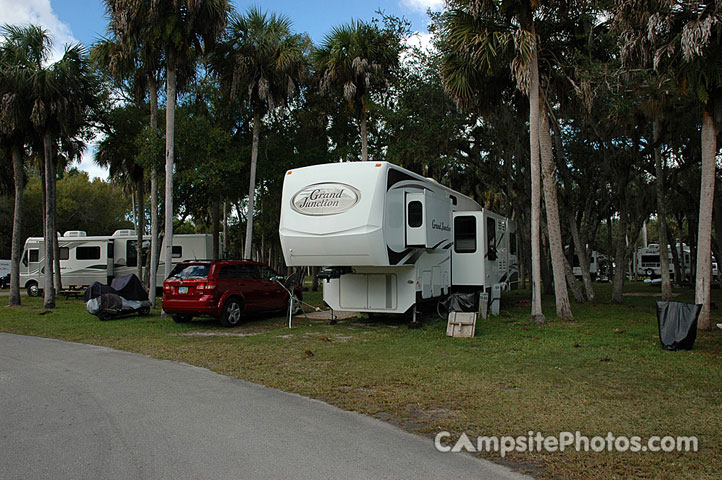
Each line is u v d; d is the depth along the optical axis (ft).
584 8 42.32
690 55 31.04
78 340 36.37
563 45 46.24
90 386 22.47
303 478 12.80
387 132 67.82
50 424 17.12
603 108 51.34
